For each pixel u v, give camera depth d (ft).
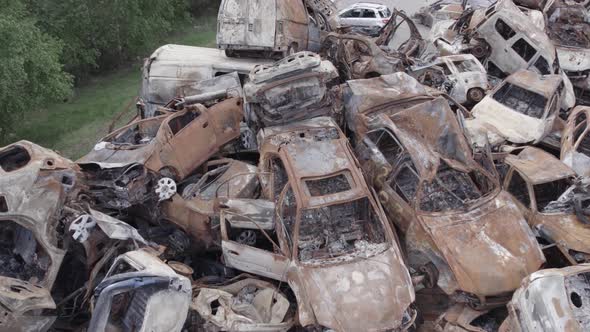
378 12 68.95
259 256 25.62
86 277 26.91
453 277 24.70
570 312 20.98
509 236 25.89
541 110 39.34
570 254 26.99
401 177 30.19
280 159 29.63
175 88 41.60
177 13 76.95
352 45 47.03
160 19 66.59
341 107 36.27
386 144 32.55
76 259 27.43
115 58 67.21
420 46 51.47
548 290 21.66
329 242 26.21
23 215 24.75
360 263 24.02
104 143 31.91
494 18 47.14
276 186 29.53
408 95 35.60
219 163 33.12
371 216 26.81
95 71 66.18
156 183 29.96
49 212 25.49
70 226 25.22
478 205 27.43
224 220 27.12
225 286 26.07
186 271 25.35
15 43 41.29
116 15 59.52
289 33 43.88
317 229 26.84
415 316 23.00
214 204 28.32
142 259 23.41
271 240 25.81
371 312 22.08
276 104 33.76
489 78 47.73
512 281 24.11
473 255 24.82
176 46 46.14
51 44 46.83
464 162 29.91
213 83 38.88
